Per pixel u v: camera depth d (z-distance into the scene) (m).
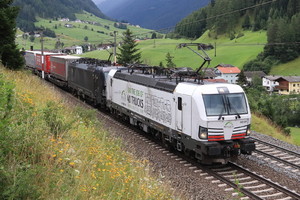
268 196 10.24
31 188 5.74
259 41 137.25
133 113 19.38
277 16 146.12
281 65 115.00
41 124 9.24
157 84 16.12
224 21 158.50
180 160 13.94
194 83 13.57
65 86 36.09
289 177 12.29
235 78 108.56
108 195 7.32
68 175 7.10
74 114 15.70
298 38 114.62
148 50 134.12
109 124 20.42
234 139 12.84
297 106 74.06
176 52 129.62
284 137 24.22
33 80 21.84
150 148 15.62
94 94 26.23
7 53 22.08
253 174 11.99
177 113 13.94
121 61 55.97
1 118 6.65
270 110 28.84
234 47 139.00
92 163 8.52
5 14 21.41
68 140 9.73
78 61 32.53
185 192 10.48
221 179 11.62
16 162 6.59
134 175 9.46
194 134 12.67
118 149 12.16
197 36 163.88
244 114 12.79
